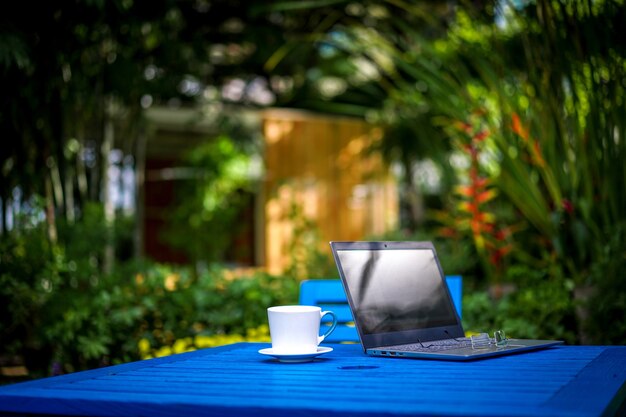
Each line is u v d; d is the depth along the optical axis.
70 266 4.46
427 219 7.90
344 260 1.83
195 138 9.11
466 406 1.11
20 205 4.68
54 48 4.47
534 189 4.48
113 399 1.23
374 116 8.00
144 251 9.20
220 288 4.25
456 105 4.91
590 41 4.03
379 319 1.84
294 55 7.74
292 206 6.23
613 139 4.11
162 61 5.75
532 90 4.36
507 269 4.82
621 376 1.41
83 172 5.25
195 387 1.34
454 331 2.03
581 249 4.20
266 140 7.78
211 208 8.57
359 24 6.66
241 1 6.38
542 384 1.32
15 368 4.29
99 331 3.83
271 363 1.65
